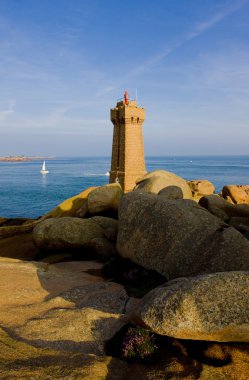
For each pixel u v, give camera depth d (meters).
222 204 27.12
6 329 12.33
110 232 24.81
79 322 12.72
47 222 26.33
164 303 10.07
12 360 9.71
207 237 16.42
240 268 14.81
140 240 18.50
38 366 9.45
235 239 15.66
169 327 9.62
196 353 10.30
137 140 67.94
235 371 9.30
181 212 17.69
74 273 20.05
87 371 9.27
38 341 11.54
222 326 9.23
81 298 15.57
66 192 136.25
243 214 26.66
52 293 16.47
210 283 9.97
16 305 14.74
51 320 12.85
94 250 24.42
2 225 38.41
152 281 16.88
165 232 17.53
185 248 16.61
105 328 12.48
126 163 66.94
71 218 26.31
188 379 9.08
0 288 16.53
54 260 24.31
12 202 109.94
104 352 11.23
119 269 19.64
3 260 22.50
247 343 10.27
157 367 9.89
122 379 9.44
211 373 9.27
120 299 15.36
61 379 8.81
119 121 68.31
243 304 9.45
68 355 10.25
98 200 30.30
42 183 177.75
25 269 19.95
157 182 28.50
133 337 11.05
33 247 29.62
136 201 19.72
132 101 67.69
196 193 41.69
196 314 9.53
